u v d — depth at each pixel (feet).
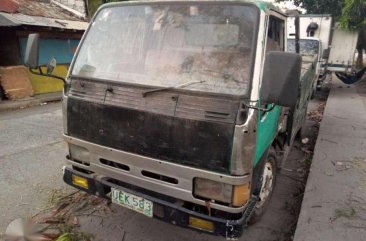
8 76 32.12
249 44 8.39
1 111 28.45
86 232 10.95
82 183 10.28
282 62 7.27
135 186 9.47
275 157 12.22
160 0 9.71
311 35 40.70
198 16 9.11
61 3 46.44
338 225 10.68
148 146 8.79
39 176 15.01
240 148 7.77
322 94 41.78
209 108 7.98
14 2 37.40
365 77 55.88
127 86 9.12
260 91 7.76
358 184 13.57
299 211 12.23
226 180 7.95
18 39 34.14
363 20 40.63
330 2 51.49
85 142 9.89
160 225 11.53
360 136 20.42
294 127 15.92
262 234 11.25
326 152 17.35
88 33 10.68
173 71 8.98
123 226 11.40
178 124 8.26
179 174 8.48
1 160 16.78
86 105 9.67
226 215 8.54
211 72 8.54
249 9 8.60
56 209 12.26
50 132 22.00
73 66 10.37
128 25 10.06
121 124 9.10
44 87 36.63
